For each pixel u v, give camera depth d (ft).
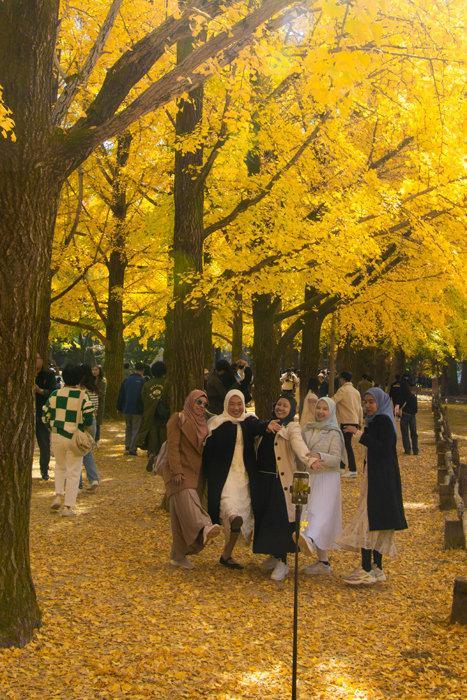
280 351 48.62
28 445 16.08
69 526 28.60
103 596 19.81
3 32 15.37
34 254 15.75
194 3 18.13
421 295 57.52
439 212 31.24
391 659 15.98
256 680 14.62
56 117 16.10
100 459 48.34
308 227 32.55
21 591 16.05
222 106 34.14
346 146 32.42
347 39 14.85
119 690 13.79
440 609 19.71
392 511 21.77
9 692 13.30
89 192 58.65
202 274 32.94
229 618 18.56
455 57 25.04
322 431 23.98
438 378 168.86
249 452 23.80
